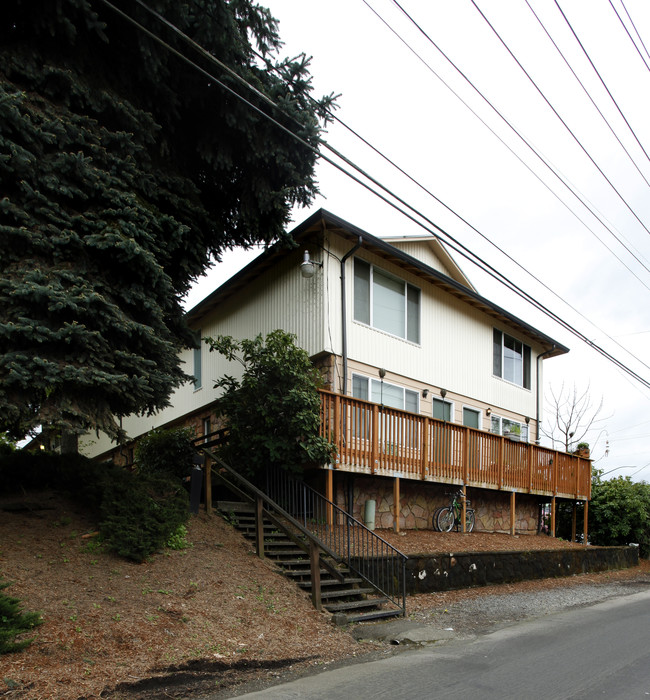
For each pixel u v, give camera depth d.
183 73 8.53
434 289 15.70
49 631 5.11
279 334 10.91
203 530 8.71
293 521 7.69
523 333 19.28
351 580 8.13
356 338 13.09
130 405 7.56
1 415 6.23
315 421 10.04
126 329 7.07
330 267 12.77
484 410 16.95
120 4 7.47
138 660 4.98
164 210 8.70
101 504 7.66
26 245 6.80
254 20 8.93
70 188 7.04
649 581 13.97
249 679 5.09
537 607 9.02
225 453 11.22
